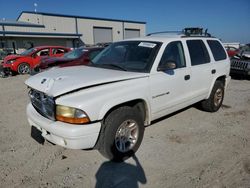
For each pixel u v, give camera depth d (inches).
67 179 117.6
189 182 113.9
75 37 1395.2
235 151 143.3
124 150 131.9
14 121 194.9
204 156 137.4
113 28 1632.6
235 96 282.4
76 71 145.5
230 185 111.4
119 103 123.3
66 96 114.1
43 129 122.6
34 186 112.4
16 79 415.5
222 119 198.2
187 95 172.4
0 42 1141.7
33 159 135.3
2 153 141.6
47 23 1337.4
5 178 118.0
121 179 117.2
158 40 159.3
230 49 675.4
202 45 191.2
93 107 112.7
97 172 123.0
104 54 177.8
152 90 142.0
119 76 130.1
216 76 199.5
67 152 143.0
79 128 110.2
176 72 158.4
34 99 134.0
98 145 125.2
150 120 147.3
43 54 500.1
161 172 122.3
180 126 181.9
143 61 148.6
